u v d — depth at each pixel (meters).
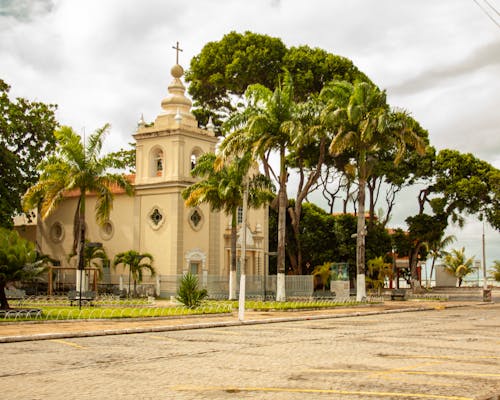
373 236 56.06
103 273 47.97
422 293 59.22
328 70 50.12
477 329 21.38
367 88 37.50
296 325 23.91
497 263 87.06
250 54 49.38
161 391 9.74
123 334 20.08
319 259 54.75
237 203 40.09
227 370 11.88
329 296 40.31
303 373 11.45
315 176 45.84
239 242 49.28
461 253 82.00
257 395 9.36
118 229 48.66
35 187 39.59
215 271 47.94
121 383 10.48
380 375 11.13
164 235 45.97
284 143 37.31
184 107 48.38
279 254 37.12
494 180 58.78
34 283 45.00
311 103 37.84
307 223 54.81
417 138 38.12
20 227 53.88
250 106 37.88
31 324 22.64
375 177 58.47
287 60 49.91
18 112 49.44
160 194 46.50
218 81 51.47
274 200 44.47
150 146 47.72
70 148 38.78
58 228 52.03
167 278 44.25
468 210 61.19
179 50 49.31
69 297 34.59
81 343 17.14
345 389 9.80
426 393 9.44
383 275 54.28
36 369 12.12
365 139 36.72
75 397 9.30
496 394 9.31
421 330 21.02
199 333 20.44
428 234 61.38
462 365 12.40
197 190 39.56
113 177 39.81
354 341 17.27
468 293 65.50
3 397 9.33
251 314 29.38
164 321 24.72
